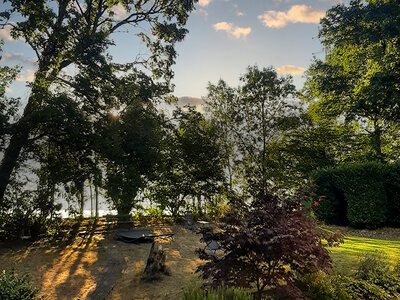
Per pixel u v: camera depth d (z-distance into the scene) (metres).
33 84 12.68
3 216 11.38
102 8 18.92
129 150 14.86
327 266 5.14
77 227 13.76
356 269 6.45
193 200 17.77
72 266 8.45
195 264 8.48
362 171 15.13
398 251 8.30
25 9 13.45
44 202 12.01
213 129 18.97
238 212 5.55
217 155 18.36
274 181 21.31
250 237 4.67
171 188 17.53
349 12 21.06
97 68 14.30
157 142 15.76
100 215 17.56
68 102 12.05
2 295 5.14
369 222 14.56
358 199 15.04
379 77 17.62
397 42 17.59
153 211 17.62
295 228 5.01
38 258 9.16
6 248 10.16
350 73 22.61
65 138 13.12
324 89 22.73
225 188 18.02
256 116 22.03
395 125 21.59
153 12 19.75
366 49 20.66
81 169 13.77
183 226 15.14
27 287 5.71
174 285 6.64
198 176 17.34
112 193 14.91
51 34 14.08
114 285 6.95
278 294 5.13
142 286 6.79
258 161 21.64
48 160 13.41
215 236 5.29
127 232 12.74
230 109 22.45
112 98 15.21
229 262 4.95
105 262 8.91
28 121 11.98
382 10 18.19
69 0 15.45
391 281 5.74
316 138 22.19
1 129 11.43
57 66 14.09
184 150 17.70
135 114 15.05
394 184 14.58
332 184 16.27
